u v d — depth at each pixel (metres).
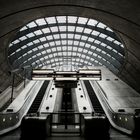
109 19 17.16
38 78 12.49
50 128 10.91
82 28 31.73
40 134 9.30
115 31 20.05
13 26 17.97
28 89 26.34
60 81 12.48
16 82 34.28
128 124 11.18
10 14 15.28
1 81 28.69
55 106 20.05
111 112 15.81
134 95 23.25
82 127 10.52
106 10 15.32
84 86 28.08
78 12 17.83
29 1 14.18
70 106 25.08
